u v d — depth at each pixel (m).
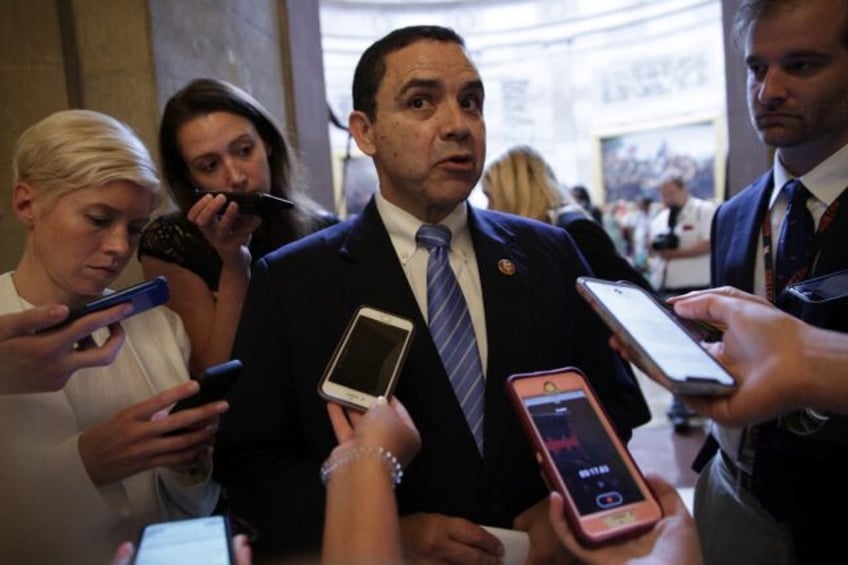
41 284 1.23
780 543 1.47
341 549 0.77
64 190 1.17
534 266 1.43
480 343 1.33
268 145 2.02
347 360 1.09
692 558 0.85
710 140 9.97
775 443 1.43
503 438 1.25
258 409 1.30
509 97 11.19
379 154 1.35
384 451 0.87
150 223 1.90
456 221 1.41
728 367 1.00
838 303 1.19
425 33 1.31
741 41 1.44
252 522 1.24
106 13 2.49
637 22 10.40
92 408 1.28
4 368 0.98
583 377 1.07
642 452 4.17
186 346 1.51
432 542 1.11
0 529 0.58
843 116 1.36
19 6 2.45
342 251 1.37
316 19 4.29
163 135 1.89
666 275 5.23
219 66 3.07
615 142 10.73
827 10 1.28
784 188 1.54
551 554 1.15
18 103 2.46
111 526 1.12
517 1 10.88
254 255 2.00
